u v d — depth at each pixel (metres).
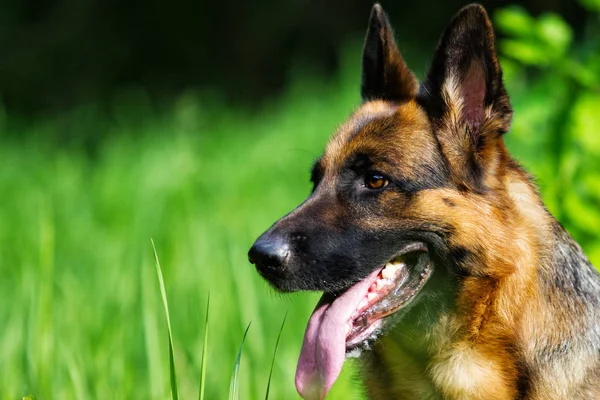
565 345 6.67
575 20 23.22
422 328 6.88
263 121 21.83
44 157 20.36
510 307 6.68
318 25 29.94
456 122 6.83
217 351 9.03
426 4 27.48
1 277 12.64
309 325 6.69
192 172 16.17
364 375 7.30
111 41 29.80
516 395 6.71
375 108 7.28
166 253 11.00
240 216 14.46
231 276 9.68
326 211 6.81
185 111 20.73
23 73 28.92
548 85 9.23
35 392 7.68
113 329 8.99
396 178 6.73
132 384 8.43
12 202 16.72
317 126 18.69
